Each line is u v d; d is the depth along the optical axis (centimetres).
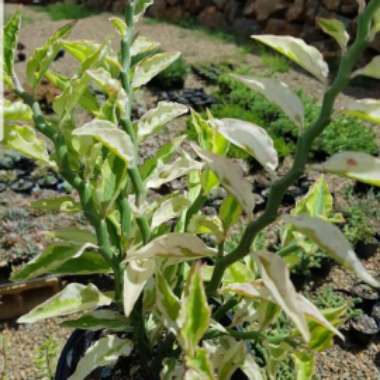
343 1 162
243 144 27
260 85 27
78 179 33
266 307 34
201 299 28
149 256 31
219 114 111
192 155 100
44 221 80
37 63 31
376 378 59
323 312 34
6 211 82
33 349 62
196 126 38
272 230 81
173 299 31
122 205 35
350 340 63
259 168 97
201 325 28
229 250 69
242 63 162
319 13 171
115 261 35
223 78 131
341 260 25
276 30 183
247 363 35
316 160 101
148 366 40
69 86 31
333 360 61
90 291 35
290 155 103
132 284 30
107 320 37
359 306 67
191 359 28
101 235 34
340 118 108
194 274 28
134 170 33
